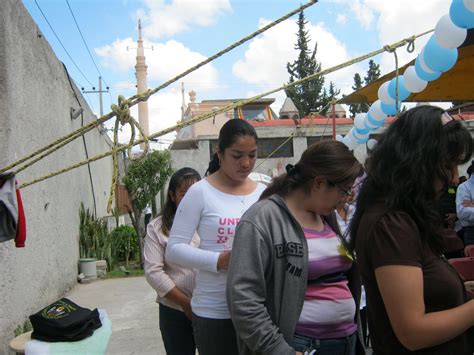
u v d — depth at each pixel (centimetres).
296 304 186
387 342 164
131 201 1016
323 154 190
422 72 400
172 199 301
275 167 1463
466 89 567
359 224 171
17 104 516
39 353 279
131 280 873
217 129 2411
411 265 151
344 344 196
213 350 242
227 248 245
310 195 195
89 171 1165
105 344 301
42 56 661
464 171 841
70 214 848
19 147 518
